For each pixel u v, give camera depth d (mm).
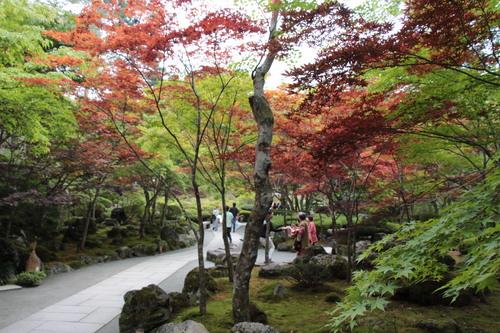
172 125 7738
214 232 22266
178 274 9477
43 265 9180
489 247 1983
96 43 5504
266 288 6758
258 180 4430
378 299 2549
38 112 6938
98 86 6223
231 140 8180
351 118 4004
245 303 4395
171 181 15633
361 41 3285
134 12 5406
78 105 8312
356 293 2736
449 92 3797
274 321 4949
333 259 7914
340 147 4000
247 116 7164
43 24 11031
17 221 11273
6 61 7309
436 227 2516
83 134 10031
